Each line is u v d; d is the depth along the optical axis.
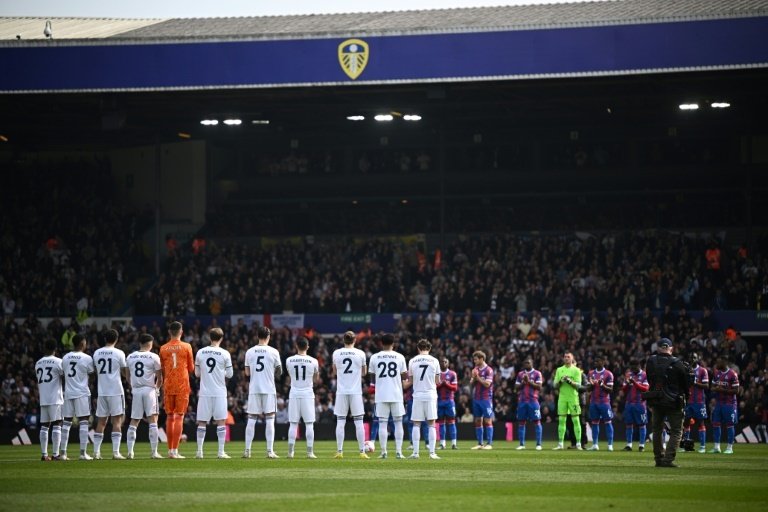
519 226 65.94
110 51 50.28
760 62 44.69
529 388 36.22
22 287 63.00
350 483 20.11
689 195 65.31
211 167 69.00
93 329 57.84
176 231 68.06
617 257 60.88
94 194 68.56
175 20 60.31
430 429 28.50
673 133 64.25
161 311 61.44
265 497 17.58
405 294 60.44
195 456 28.80
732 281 56.69
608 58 46.41
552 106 60.28
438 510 15.97
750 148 61.28
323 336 59.81
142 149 69.12
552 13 51.41
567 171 67.31
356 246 65.38
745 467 25.45
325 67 48.91
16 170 68.88
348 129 66.38
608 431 35.94
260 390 28.03
